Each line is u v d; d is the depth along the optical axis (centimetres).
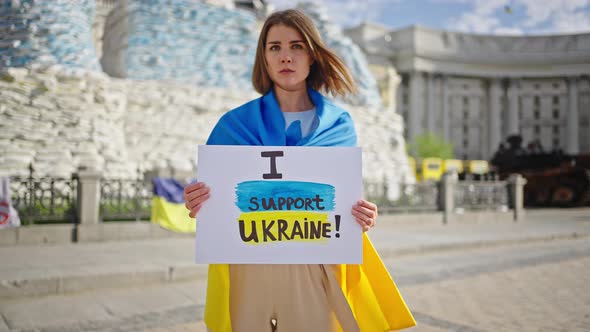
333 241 164
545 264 707
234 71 1909
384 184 1281
